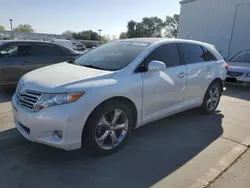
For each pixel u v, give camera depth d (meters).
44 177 2.68
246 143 3.74
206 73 4.70
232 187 2.63
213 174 2.85
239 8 14.98
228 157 3.27
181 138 3.85
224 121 4.75
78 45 34.16
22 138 3.57
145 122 3.64
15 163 2.92
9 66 6.08
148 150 3.39
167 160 3.14
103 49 4.21
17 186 2.50
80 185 2.57
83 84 2.86
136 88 3.29
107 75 3.11
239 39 15.22
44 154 3.15
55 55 6.90
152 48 3.74
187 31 19.00
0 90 6.45
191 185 2.63
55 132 2.75
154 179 2.72
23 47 6.41
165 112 3.93
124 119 3.30
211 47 5.13
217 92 5.19
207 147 3.56
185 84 4.19
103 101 2.95
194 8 18.09
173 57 4.07
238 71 8.34
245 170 2.97
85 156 3.14
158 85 3.62
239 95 7.36
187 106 4.41
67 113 2.68
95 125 2.93
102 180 2.67
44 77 3.09
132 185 2.60
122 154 3.25
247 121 4.81
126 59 3.52
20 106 3.00
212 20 16.78
